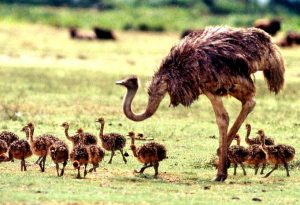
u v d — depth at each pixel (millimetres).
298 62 94812
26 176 32312
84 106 56594
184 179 33750
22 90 65562
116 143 37250
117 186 31094
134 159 38188
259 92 67750
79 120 49500
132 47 120750
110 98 61844
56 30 150125
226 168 34000
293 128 48688
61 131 45125
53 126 46844
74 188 30062
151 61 98312
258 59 34531
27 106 55469
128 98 34625
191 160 38094
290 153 34625
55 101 58844
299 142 43531
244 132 46969
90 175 33625
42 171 34156
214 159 37938
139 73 84000
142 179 33156
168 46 123375
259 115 54375
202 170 36344
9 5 190000
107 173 34438
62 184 30875
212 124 49812
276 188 31828
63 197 28125
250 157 35125
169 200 28516
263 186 32312
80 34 134500
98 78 78125
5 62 91000
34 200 27453
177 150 40406
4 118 49469
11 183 30438
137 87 34750
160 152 34125
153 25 164875
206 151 40281
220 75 33750
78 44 124062
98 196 28609
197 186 31984
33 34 135875
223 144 34156
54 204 27125
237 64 34000
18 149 33719
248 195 30188
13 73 79812
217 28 35000
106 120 50031
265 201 29047
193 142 42781
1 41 117562
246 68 34219
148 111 34594
